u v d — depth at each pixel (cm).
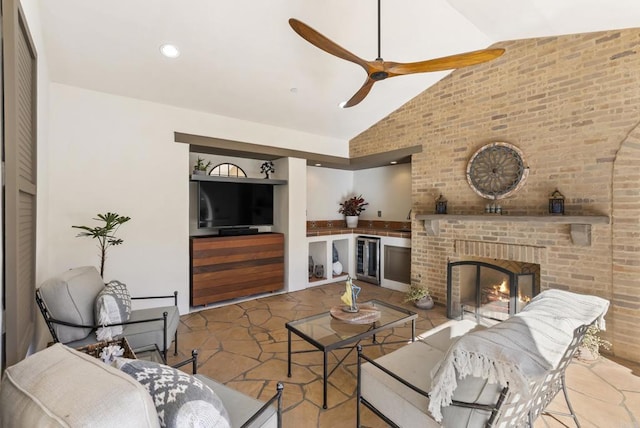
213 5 238
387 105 432
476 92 354
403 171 542
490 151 339
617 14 234
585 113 277
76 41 251
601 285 267
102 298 204
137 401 75
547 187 301
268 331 317
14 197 136
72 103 295
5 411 78
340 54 191
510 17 273
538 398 143
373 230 520
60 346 101
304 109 405
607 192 264
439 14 277
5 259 133
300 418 187
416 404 143
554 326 131
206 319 349
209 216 401
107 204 312
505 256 330
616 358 256
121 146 321
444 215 362
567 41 288
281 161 468
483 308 349
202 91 338
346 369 243
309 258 550
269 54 297
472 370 112
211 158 442
